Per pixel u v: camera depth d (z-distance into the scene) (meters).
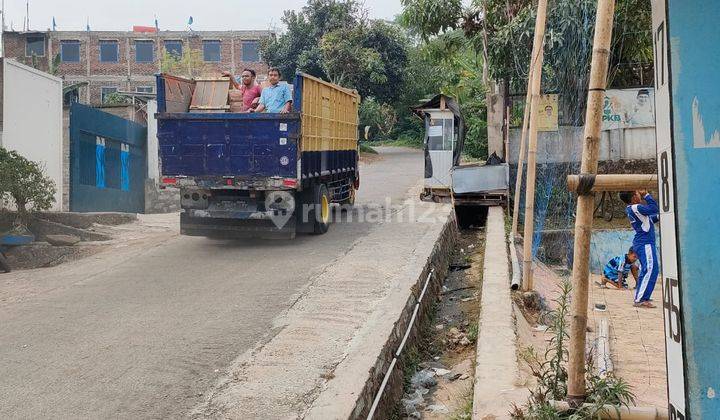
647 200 10.16
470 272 12.20
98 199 19.44
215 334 7.30
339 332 7.13
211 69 47.19
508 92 17.11
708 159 2.65
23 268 13.28
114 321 7.96
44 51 49.50
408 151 43.78
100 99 50.41
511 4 17.70
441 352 7.84
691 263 2.67
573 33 14.36
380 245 11.87
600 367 6.47
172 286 9.65
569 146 14.52
